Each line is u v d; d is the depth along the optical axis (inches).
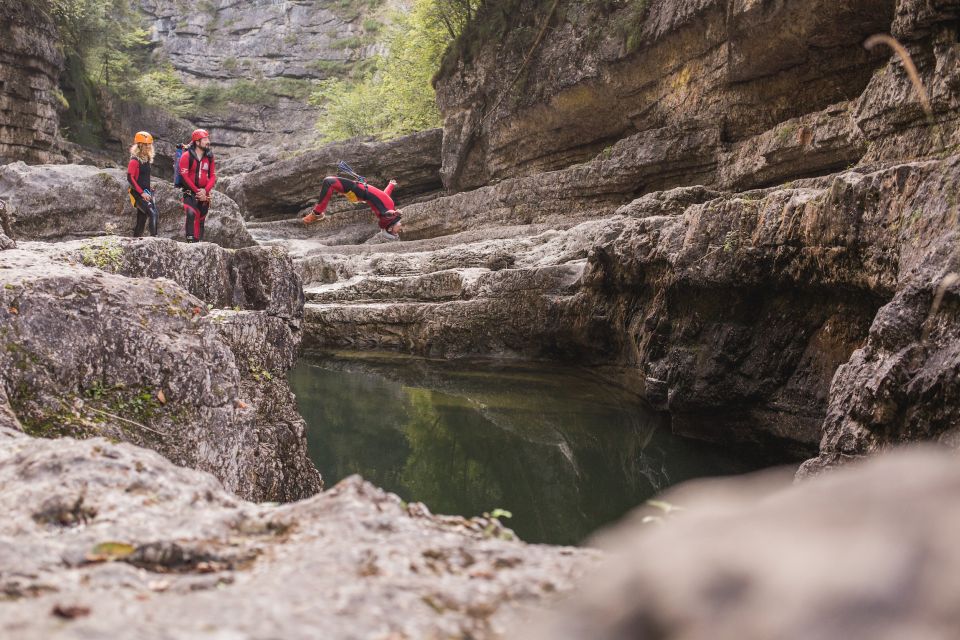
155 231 477.4
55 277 217.3
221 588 78.6
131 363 220.2
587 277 684.7
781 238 407.5
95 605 70.1
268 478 296.0
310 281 1137.4
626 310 632.4
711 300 479.2
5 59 1364.4
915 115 521.0
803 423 412.2
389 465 467.2
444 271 897.5
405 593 72.9
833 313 397.4
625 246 587.8
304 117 2415.1
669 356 501.7
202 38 2497.5
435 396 660.7
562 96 1095.0
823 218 368.5
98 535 93.9
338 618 67.1
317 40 2487.7
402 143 1445.6
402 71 1654.8
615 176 992.9
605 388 661.3
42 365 204.8
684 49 908.0
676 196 701.3
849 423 249.4
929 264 242.2
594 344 692.1
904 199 313.6
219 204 726.5
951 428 209.6
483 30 1248.2
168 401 223.3
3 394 194.7
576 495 407.2
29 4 1386.6
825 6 700.0
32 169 647.8
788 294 431.2
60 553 87.6
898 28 514.0
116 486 108.3
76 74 1822.1
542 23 1134.4
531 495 409.7
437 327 866.8
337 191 436.1
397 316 920.3
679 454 460.1
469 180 1333.7
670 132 935.7
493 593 73.7
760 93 834.2
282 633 63.1
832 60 754.8
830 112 720.3
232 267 365.1
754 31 778.8
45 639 60.4
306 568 80.9
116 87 1987.0
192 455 222.8
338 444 513.7
